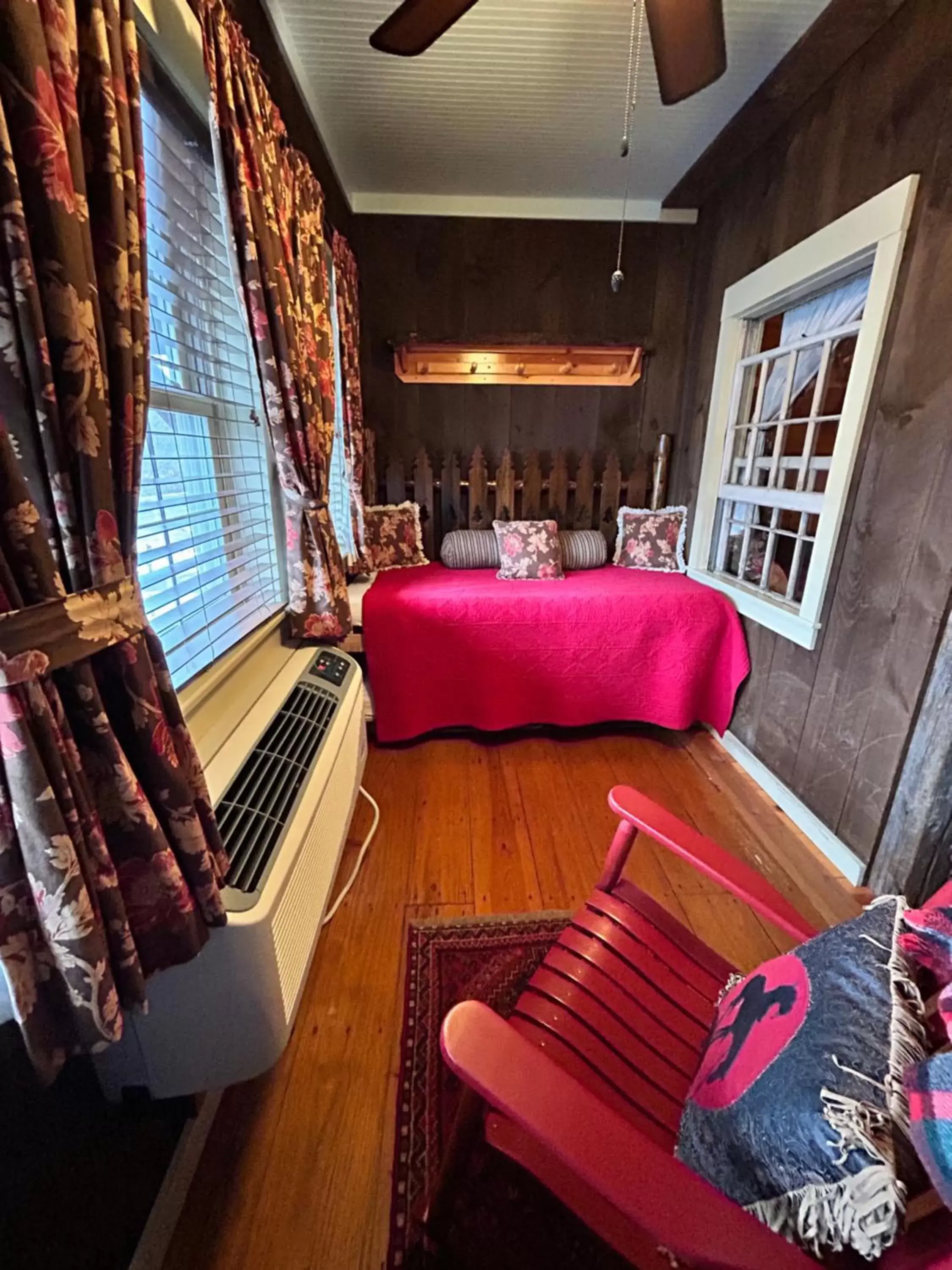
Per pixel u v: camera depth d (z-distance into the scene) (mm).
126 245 752
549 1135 563
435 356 2977
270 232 1418
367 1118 1115
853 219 1754
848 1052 592
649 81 1970
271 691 1560
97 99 710
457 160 2480
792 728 2129
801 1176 544
